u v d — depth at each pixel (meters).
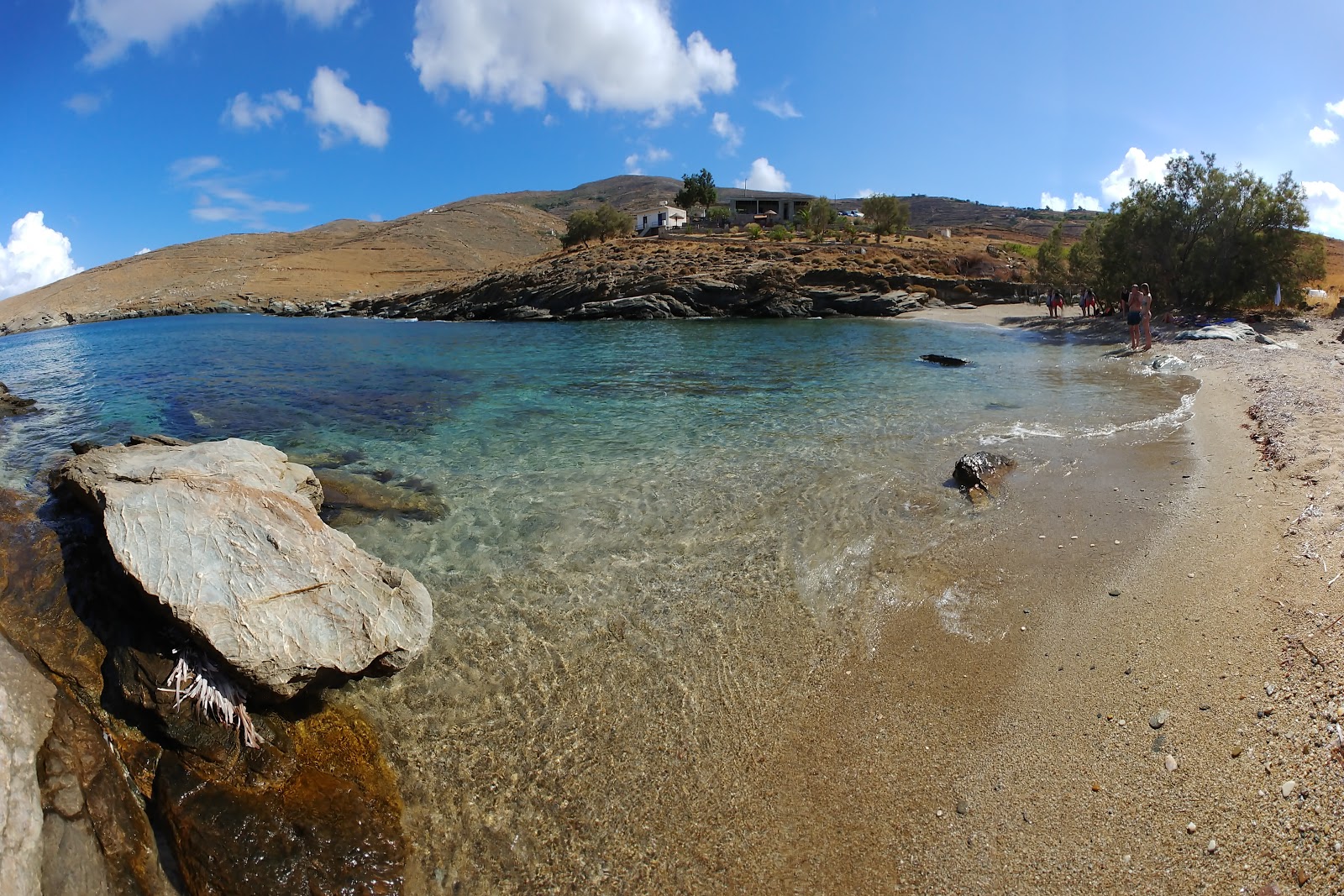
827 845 4.35
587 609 6.87
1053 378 17.78
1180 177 27.16
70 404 16.75
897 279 44.00
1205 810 4.11
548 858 4.34
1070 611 6.50
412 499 9.67
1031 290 44.34
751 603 6.96
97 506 6.29
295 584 5.64
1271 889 3.58
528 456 11.77
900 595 7.05
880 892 4.04
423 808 4.67
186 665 4.99
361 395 17.72
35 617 5.30
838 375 19.39
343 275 81.00
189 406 16.23
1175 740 4.68
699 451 11.85
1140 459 10.37
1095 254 33.91
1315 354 17.20
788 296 42.50
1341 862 3.54
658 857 4.33
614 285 45.34
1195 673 5.28
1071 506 8.85
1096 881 3.88
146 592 5.13
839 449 11.69
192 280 76.44
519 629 6.54
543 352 27.16
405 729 5.31
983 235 85.56
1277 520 7.53
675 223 77.88
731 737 5.24
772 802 4.68
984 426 12.88
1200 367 17.28
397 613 6.09
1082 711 5.15
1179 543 7.49
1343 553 6.36
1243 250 25.88
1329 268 40.88
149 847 4.09
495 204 135.62
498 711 5.51
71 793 3.86
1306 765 4.16
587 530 8.66
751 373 20.28
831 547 8.07
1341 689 4.63
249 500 6.27
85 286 76.56
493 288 51.28
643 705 5.58
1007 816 4.38
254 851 4.17
